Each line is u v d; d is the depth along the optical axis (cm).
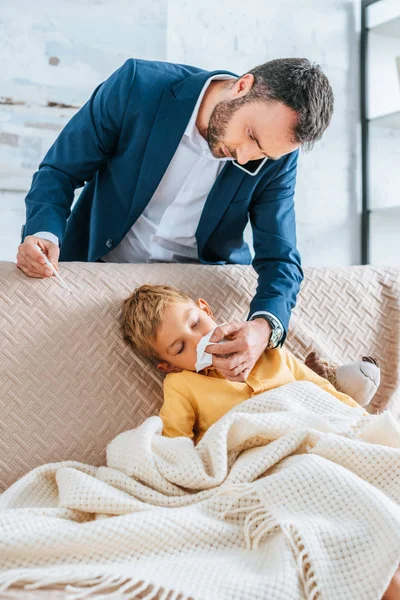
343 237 345
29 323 133
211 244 167
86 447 130
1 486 122
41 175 152
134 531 94
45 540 93
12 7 276
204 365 132
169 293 139
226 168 154
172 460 114
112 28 291
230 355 134
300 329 158
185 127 149
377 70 348
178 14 308
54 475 118
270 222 158
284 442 110
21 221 283
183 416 130
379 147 350
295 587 85
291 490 99
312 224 338
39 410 129
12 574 83
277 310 142
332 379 145
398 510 94
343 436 115
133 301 138
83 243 175
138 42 295
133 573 85
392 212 346
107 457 123
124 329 139
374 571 88
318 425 115
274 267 153
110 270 148
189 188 158
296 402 127
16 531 93
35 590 81
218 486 109
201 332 136
